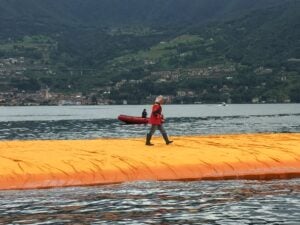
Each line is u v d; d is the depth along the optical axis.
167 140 27.78
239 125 81.19
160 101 27.55
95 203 17.88
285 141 29.94
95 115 143.62
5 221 15.41
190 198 18.73
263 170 23.55
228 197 18.94
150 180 21.98
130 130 68.81
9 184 20.36
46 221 15.40
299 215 16.11
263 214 16.27
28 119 119.00
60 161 22.77
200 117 118.69
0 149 26.17
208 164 23.36
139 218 15.74
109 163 22.77
